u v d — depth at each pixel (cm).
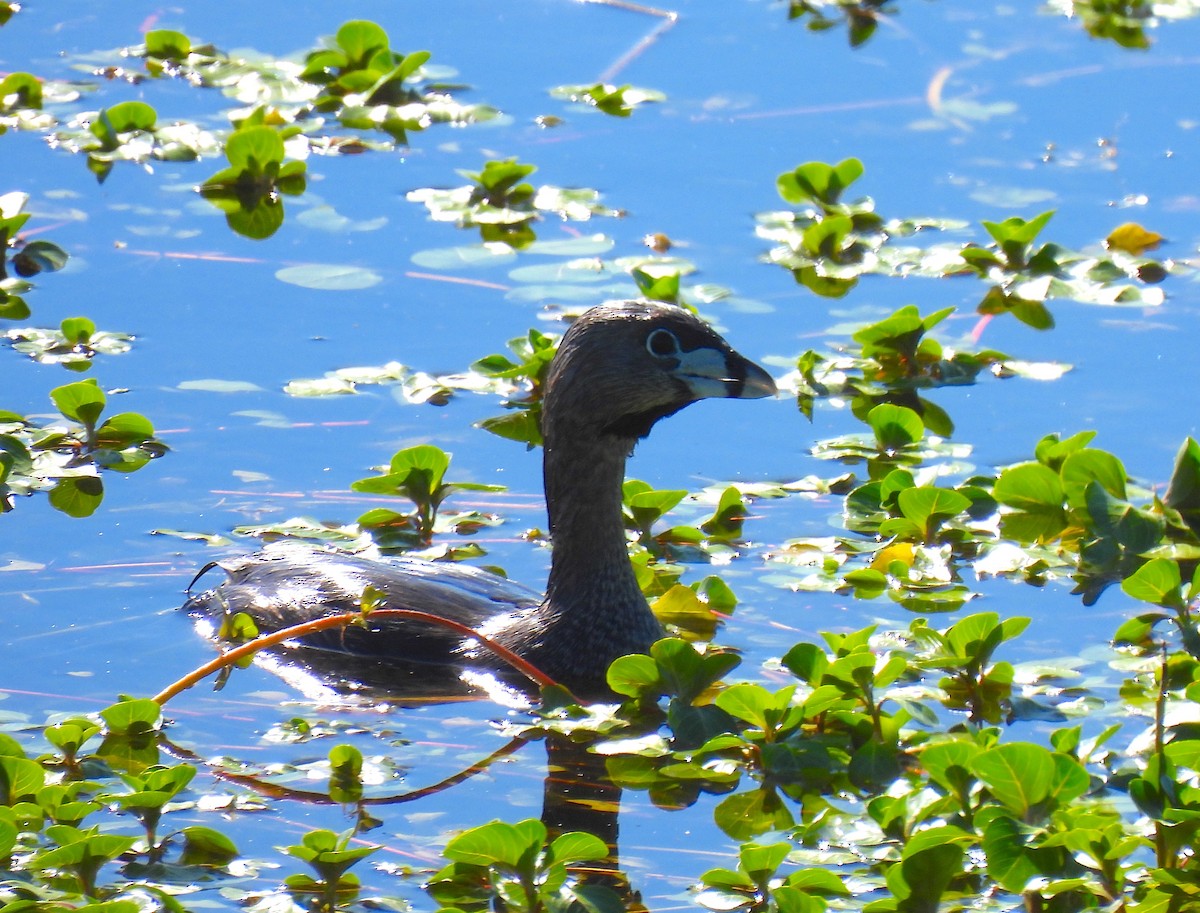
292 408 1318
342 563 1097
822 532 1181
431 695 1005
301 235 1608
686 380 1067
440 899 773
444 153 1788
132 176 1712
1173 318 1477
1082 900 767
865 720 920
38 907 734
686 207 1678
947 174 1744
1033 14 2141
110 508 1181
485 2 2172
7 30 2067
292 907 761
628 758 925
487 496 1236
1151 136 1809
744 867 773
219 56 1997
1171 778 794
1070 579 1118
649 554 1146
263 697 990
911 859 743
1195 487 1167
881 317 1489
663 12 2141
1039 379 1382
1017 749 777
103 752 909
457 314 1469
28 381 1344
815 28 2097
